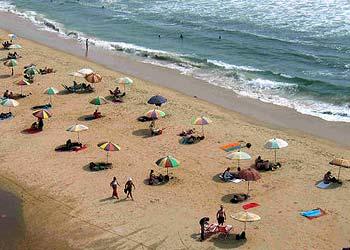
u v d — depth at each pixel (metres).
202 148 35.34
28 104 42.69
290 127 39.31
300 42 59.34
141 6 79.94
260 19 68.56
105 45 61.09
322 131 38.59
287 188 30.38
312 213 27.88
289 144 36.06
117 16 74.81
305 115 41.53
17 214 28.70
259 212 28.16
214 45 60.22
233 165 33.06
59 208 29.05
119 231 26.84
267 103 44.06
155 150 35.19
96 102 39.88
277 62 54.12
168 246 25.56
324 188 30.27
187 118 40.22
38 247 26.11
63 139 36.75
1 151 35.41
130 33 66.31
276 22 66.88
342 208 28.36
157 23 70.19
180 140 36.53
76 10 79.75
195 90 47.09
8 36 61.84
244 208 28.55
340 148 35.75
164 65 54.09
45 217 28.34
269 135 37.56
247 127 38.94
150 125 38.38
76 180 31.67
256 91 46.72
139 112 41.16
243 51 57.75
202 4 78.38
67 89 45.41
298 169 32.50
